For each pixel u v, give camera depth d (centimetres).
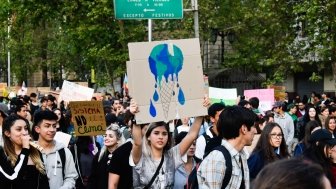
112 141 880
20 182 746
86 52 3703
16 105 1461
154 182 715
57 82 5538
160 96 739
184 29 3516
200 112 755
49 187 789
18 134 754
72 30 3547
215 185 601
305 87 4281
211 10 3481
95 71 4100
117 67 3578
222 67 4078
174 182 769
